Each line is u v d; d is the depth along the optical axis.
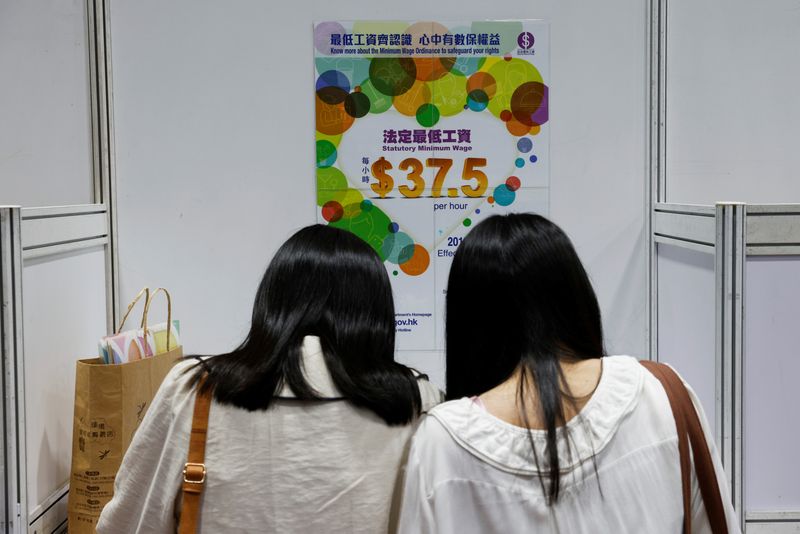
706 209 1.82
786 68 2.33
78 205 2.08
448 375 1.03
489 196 2.32
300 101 2.30
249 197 2.31
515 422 0.90
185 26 2.29
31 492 1.74
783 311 1.62
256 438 1.04
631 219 2.33
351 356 1.07
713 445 0.96
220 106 2.30
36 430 1.77
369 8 2.29
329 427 1.04
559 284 0.97
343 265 1.12
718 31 2.32
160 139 2.30
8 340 1.60
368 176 2.31
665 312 2.20
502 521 0.88
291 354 1.06
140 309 2.31
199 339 2.33
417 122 2.30
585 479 0.89
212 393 1.06
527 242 0.98
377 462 1.06
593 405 0.92
